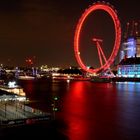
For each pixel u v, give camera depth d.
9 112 48.69
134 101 100.25
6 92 72.38
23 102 59.94
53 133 45.28
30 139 41.66
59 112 68.69
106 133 47.56
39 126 44.78
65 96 115.44
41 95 114.62
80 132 47.62
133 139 44.41
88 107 80.31
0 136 41.22
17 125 43.28
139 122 57.53
